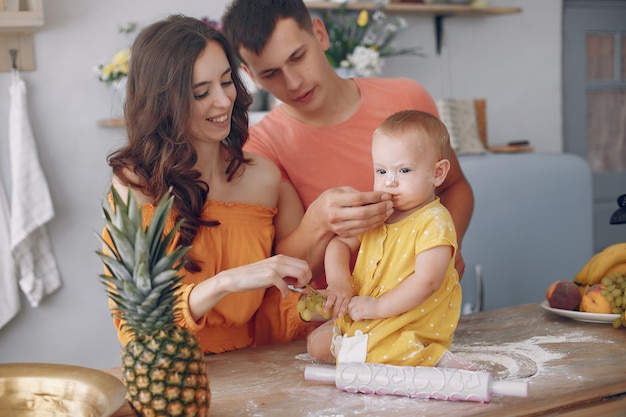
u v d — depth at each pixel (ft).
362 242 5.13
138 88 5.46
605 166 16.44
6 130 12.03
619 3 16.20
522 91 15.25
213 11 13.09
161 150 5.44
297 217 6.51
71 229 12.46
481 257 11.08
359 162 6.86
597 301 5.92
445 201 7.22
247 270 4.87
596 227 16.28
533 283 11.37
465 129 13.12
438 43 14.33
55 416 4.07
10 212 12.09
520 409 4.24
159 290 3.83
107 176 12.44
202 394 3.99
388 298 4.75
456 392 4.29
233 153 5.91
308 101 6.49
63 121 12.30
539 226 11.35
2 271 11.94
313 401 4.42
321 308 4.87
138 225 3.82
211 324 5.64
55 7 12.10
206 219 5.66
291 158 6.93
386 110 6.97
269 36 6.15
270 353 5.53
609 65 16.29
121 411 4.13
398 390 4.41
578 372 4.75
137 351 3.91
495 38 14.90
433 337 4.85
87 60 12.34
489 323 6.09
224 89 5.51
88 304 12.65
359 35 12.87
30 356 12.37
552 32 15.43
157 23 5.53
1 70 11.91
